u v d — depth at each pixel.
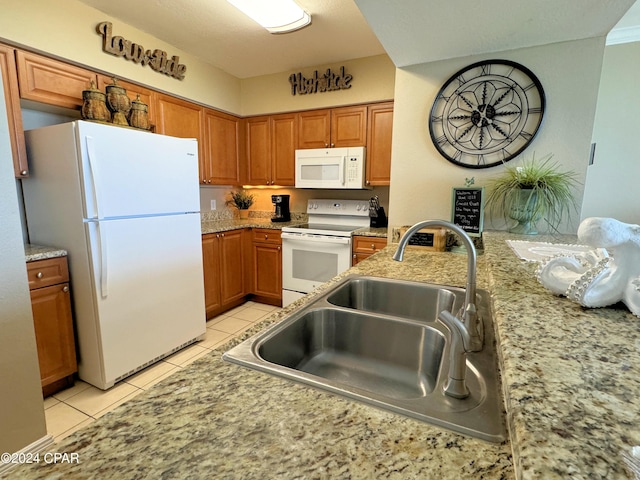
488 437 0.46
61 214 1.85
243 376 0.63
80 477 0.39
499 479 0.38
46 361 1.81
